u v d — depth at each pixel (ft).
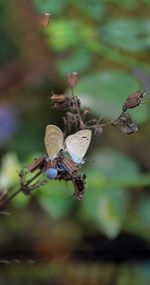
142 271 2.31
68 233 2.44
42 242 2.40
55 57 2.48
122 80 1.97
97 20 2.12
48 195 2.05
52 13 2.05
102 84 1.95
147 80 2.05
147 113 1.87
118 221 2.15
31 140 2.67
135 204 2.31
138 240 2.34
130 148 2.57
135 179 1.95
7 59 2.73
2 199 1.55
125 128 1.39
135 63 2.02
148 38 2.02
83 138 1.30
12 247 2.42
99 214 2.15
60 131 1.31
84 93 1.94
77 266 2.34
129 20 2.10
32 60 2.56
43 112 2.68
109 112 1.92
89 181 1.94
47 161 1.32
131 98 1.37
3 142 2.66
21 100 2.64
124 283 2.30
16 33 2.57
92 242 2.39
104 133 2.57
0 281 2.31
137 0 2.01
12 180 1.95
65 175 1.34
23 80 2.59
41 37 2.48
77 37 2.08
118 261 2.33
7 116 2.65
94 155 2.31
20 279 2.31
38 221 2.52
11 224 2.50
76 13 2.13
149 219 2.27
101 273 2.32
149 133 2.50
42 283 2.32
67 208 2.13
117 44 2.04
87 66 2.18
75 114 1.38
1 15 2.56
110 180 1.94
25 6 2.45
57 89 2.62
